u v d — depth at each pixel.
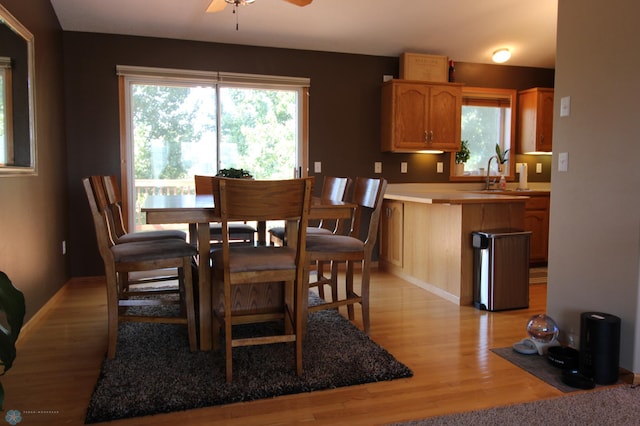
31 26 3.32
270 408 2.07
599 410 2.06
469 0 4.24
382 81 5.25
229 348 2.26
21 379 2.35
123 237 3.35
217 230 3.85
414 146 5.05
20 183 2.99
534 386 2.31
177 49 4.63
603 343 2.34
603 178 2.54
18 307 1.60
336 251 2.86
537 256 5.35
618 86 2.45
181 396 2.13
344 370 2.42
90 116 4.46
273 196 2.19
